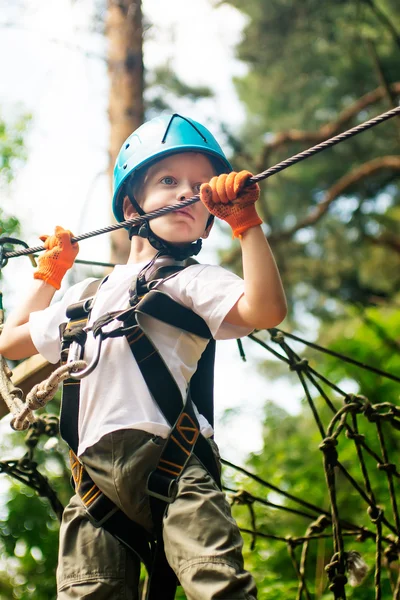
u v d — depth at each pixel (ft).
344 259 42.55
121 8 26.50
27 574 23.90
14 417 8.50
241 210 8.24
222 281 8.59
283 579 21.45
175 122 9.57
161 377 8.48
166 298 8.64
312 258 44.04
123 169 9.63
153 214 9.08
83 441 8.57
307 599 13.52
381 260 42.75
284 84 44.86
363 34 35.73
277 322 8.21
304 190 45.62
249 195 8.27
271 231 38.68
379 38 39.52
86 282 9.68
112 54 26.21
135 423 8.32
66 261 10.03
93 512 8.60
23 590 23.70
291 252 43.60
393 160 35.35
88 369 8.14
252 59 43.50
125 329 8.55
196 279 8.69
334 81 44.34
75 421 8.79
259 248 8.20
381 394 25.89
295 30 41.19
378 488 22.77
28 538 23.59
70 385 8.87
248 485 23.48
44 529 23.81
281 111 46.55
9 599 23.73
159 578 8.31
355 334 30.17
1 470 13.16
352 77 43.39
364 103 34.94
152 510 8.21
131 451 8.33
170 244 9.25
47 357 9.43
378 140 43.93
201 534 7.75
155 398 8.43
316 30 40.16
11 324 9.78
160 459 8.25
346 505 22.91
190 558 7.65
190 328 8.61
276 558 21.83
